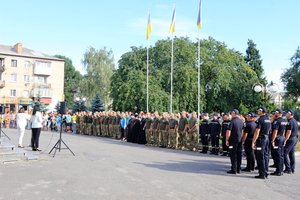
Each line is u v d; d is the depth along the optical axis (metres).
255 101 33.84
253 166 12.08
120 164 12.45
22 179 9.48
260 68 66.56
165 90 43.34
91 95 62.62
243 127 11.73
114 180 9.57
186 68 42.09
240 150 11.62
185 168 12.09
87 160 13.28
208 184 9.45
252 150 11.98
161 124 20.34
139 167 11.92
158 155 15.62
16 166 11.62
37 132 16.27
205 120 17.75
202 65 44.69
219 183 9.66
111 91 46.19
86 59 64.38
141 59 45.47
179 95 42.31
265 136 10.81
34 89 66.25
